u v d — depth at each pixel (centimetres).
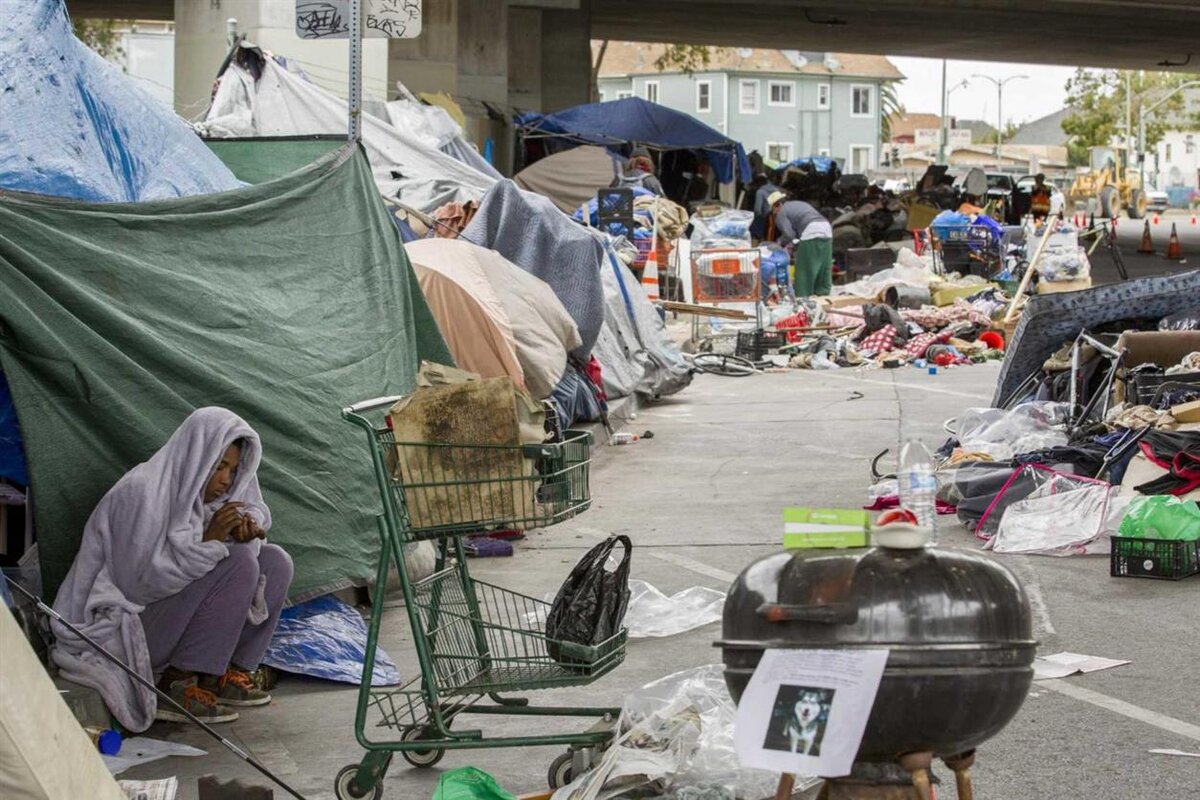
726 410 1513
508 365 982
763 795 447
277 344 682
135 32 3988
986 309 2081
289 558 596
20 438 587
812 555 325
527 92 4369
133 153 729
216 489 564
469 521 476
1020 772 487
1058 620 691
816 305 2177
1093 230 2700
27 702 372
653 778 450
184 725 561
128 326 608
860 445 1254
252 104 1474
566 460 497
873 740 309
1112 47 5734
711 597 733
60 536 578
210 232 686
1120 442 916
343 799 477
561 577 805
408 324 830
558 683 480
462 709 507
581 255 1223
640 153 3008
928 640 304
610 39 5884
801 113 10944
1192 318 1080
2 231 573
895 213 3544
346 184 800
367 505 696
